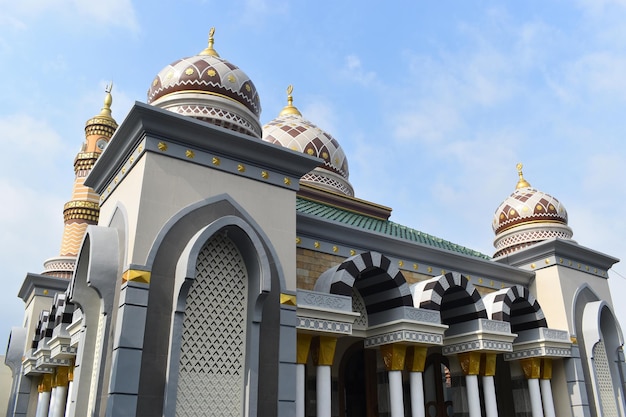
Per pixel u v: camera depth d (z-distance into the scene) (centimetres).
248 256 989
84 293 998
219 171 1019
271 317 983
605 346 1731
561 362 1580
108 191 1112
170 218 926
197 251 895
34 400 2005
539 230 1900
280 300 1005
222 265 977
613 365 1697
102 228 970
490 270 1638
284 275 1031
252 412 886
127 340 812
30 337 1988
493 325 1344
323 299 1095
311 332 1073
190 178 975
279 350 968
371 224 1606
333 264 1291
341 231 1322
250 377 905
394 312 1220
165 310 870
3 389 2684
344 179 1944
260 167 1081
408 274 1438
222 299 955
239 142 1036
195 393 873
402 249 1438
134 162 973
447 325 1260
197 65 1226
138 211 897
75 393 923
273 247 1035
